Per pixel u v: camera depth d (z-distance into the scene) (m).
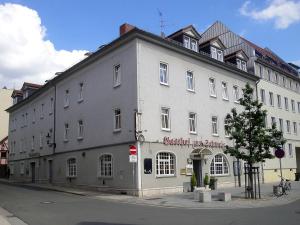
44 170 40.09
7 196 24.28
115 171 26.50
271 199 21.42
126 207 17.83
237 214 14.90
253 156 21.72
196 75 30.81
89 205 18.72
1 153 59.81
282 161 44.00
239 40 42.94
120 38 26.50
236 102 35.56
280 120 45.31
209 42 34.19
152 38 26.52
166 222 12.77
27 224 12.76
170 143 26.91
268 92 42.91
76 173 32.22
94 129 29.73
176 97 28.25
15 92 53.62
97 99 29.66
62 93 36.25
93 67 30.61
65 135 35.19
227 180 32.50
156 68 26.86
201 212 15.77
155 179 25.28
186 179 27.81
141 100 25.22
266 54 46.75
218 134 32.28
